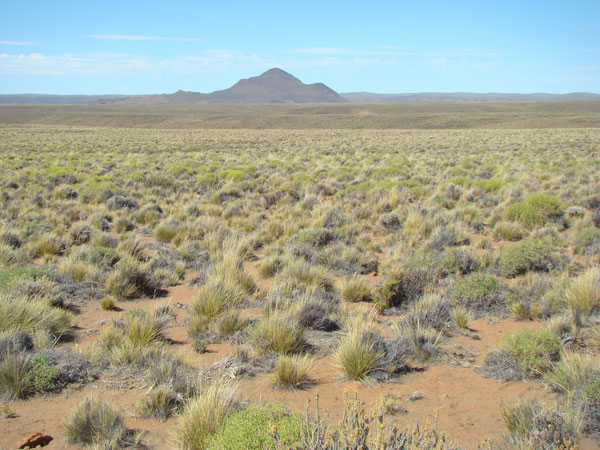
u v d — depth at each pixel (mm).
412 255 10797
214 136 77125
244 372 5641
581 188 20641
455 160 36344
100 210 16125
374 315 7762
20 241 11898
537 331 6145
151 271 10000
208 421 4109
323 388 5344
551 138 60406
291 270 9438
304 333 6750
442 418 4656
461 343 6699
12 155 37719
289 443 3428
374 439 3176
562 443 3803
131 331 6438
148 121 148125
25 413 4660
